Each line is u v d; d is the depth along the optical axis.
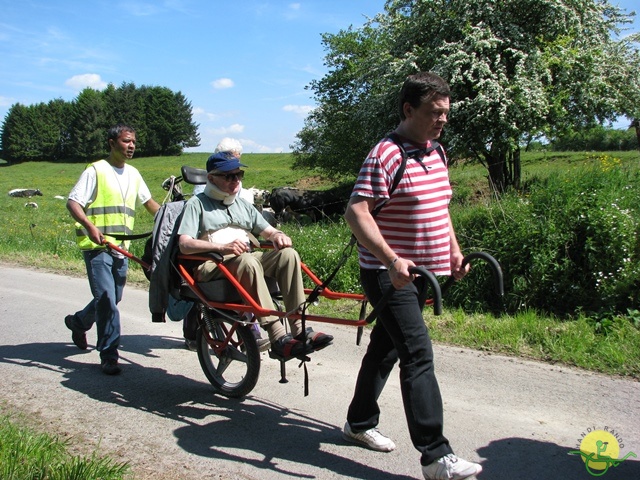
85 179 5.13
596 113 14.33
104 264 5.14
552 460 3.47
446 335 6.08
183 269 4.33
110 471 3.17
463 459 3.44
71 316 5.71
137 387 4.82
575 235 7.08
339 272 8.37
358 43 21.09
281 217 17.78
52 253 12.54
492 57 13.84
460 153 14.52
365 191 3.14
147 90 90.31
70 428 3.98
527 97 12.95
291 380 4.95
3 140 90.69
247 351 4.32
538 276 7.05
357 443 3.72
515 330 5.96
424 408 3.09
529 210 7.72
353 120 18.75
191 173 5.92
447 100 3.17
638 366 5.00
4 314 7.29
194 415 4.24
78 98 89.88
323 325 6.74
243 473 3.37
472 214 8.42
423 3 14.31
